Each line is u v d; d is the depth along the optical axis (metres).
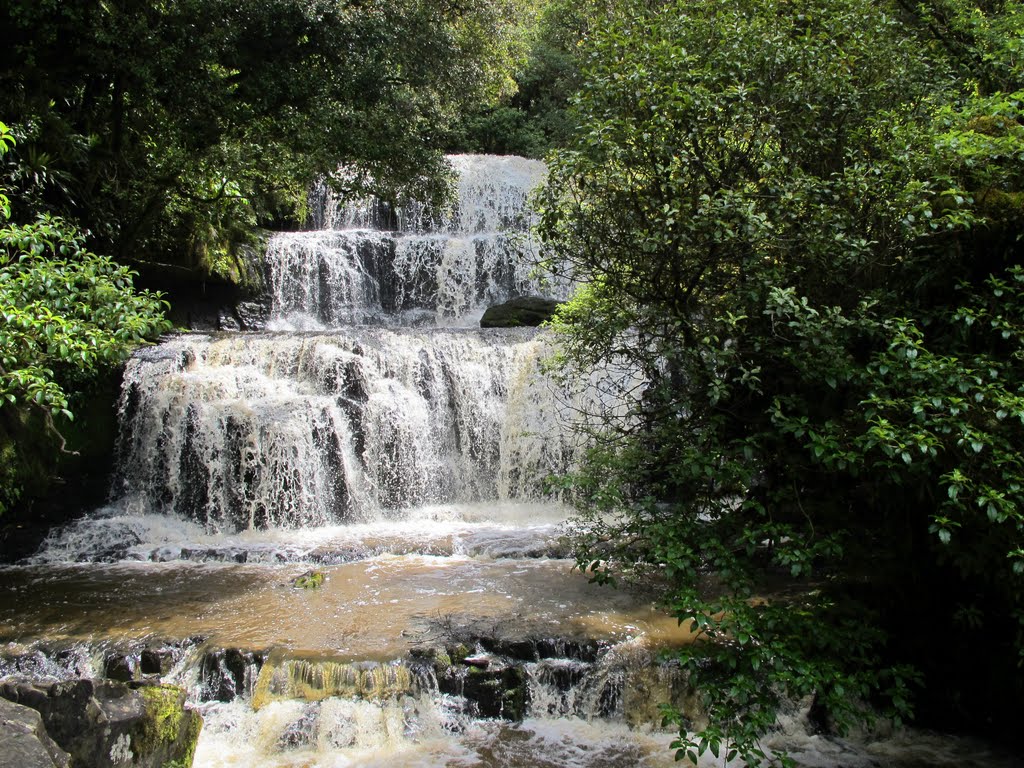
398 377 12.42
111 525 10.51
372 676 5.98
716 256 5.31
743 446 5.23
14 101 12.03
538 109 28.86
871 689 5.76
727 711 4.70
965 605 5.58
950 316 5.01
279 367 12.30
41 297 6.75
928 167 5.24
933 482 4.84
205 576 8.64
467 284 18.80
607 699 6.06
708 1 6.17
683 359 5.60
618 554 6.09
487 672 6.12
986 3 10.07
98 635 6.83
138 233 14.70
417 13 15.10
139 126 14.46
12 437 10.13
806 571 4.75
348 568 8.83
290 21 13.47
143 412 11.41
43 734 3.13
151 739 4.13
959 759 5.45
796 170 5.31
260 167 15.37
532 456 12.16
